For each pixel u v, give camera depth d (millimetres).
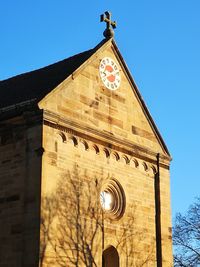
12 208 31969
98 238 34375
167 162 41125
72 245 32375
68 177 33125
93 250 33781
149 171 39719
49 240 30922
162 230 39031
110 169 36438
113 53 39250
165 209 39844
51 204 31531
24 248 30703
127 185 37562
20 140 32844
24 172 32062
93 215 34375
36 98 32781
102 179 35625
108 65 38469
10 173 32750
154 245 38469
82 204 33719
